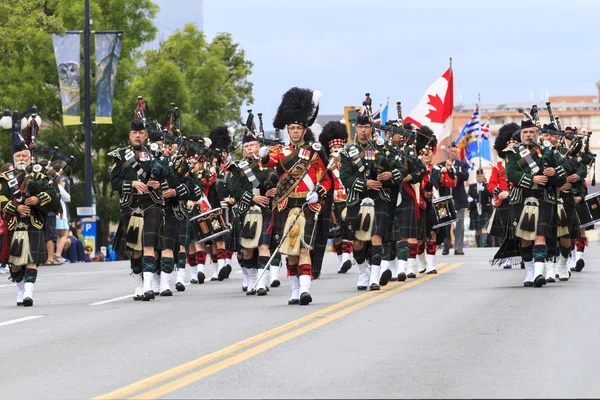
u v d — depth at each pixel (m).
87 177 56.78
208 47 82.19
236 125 93.88
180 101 69.00
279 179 22.61
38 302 25.62
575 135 27.73
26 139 25.61
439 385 13.50
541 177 24.89
